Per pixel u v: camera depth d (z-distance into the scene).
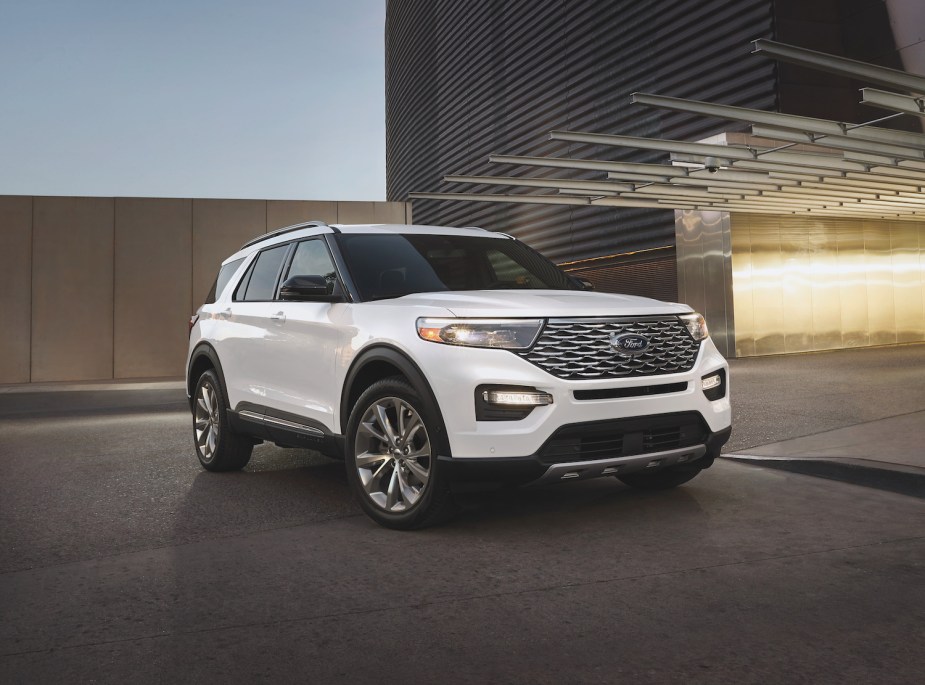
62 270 17.56
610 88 18.97
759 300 15.27
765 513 4.18
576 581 3.19
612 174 10.77
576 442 3.73
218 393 5.73
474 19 26.17
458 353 3.76
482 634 2.68
